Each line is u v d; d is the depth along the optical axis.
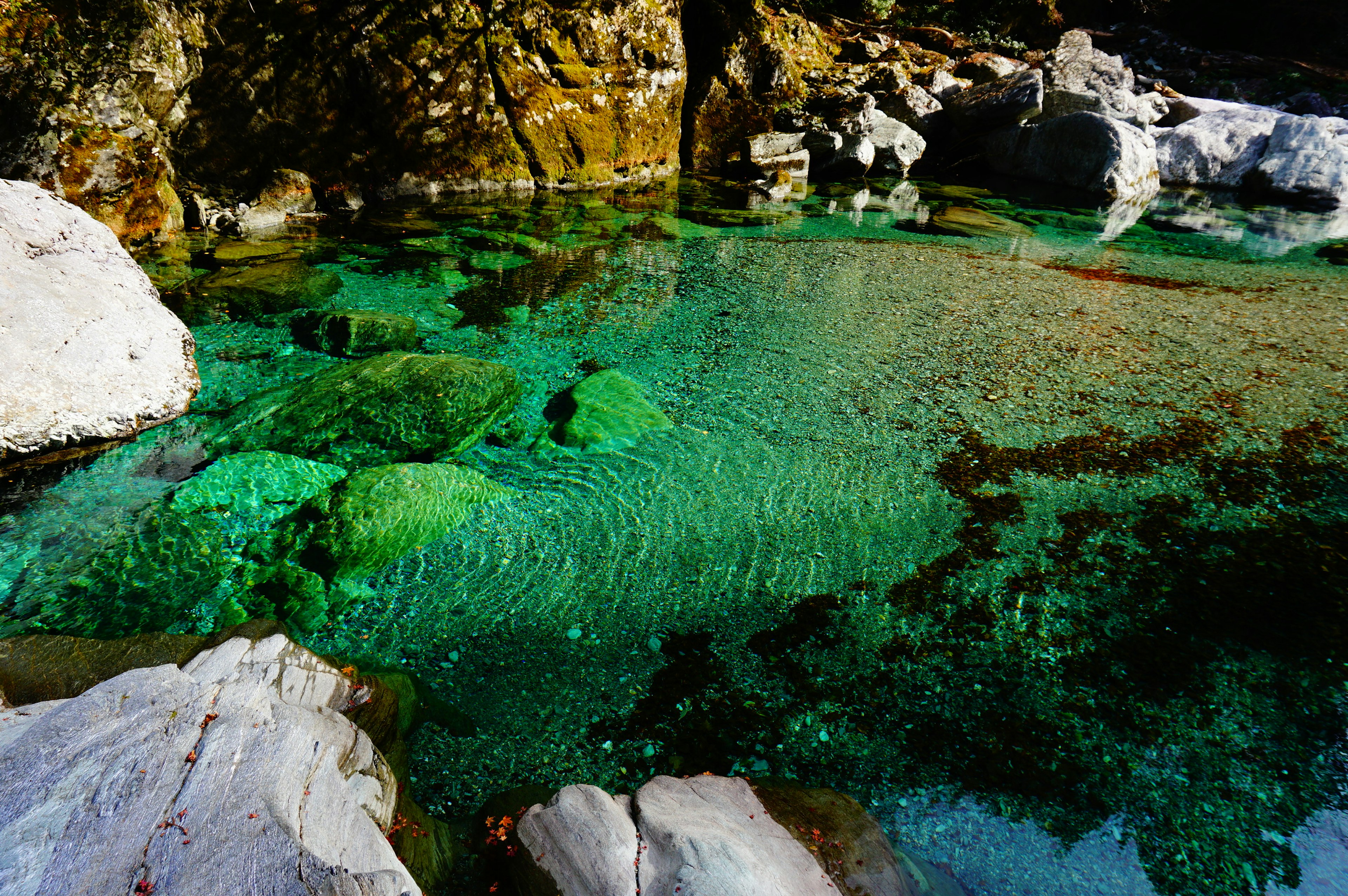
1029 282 9.17
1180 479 5.29
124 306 5.91
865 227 11.55
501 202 11.76
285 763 2.34
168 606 4.06
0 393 4.94
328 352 6.94
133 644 3.04
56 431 5.14
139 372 5.67
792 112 14.93
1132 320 8.03
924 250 10.46
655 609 4.19
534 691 3.66
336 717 2.74
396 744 3.22
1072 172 14.28
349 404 5.62
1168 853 2.97
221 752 2.33
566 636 4.00
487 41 11.27
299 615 4.05
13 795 2.13
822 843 2.70
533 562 4.52
